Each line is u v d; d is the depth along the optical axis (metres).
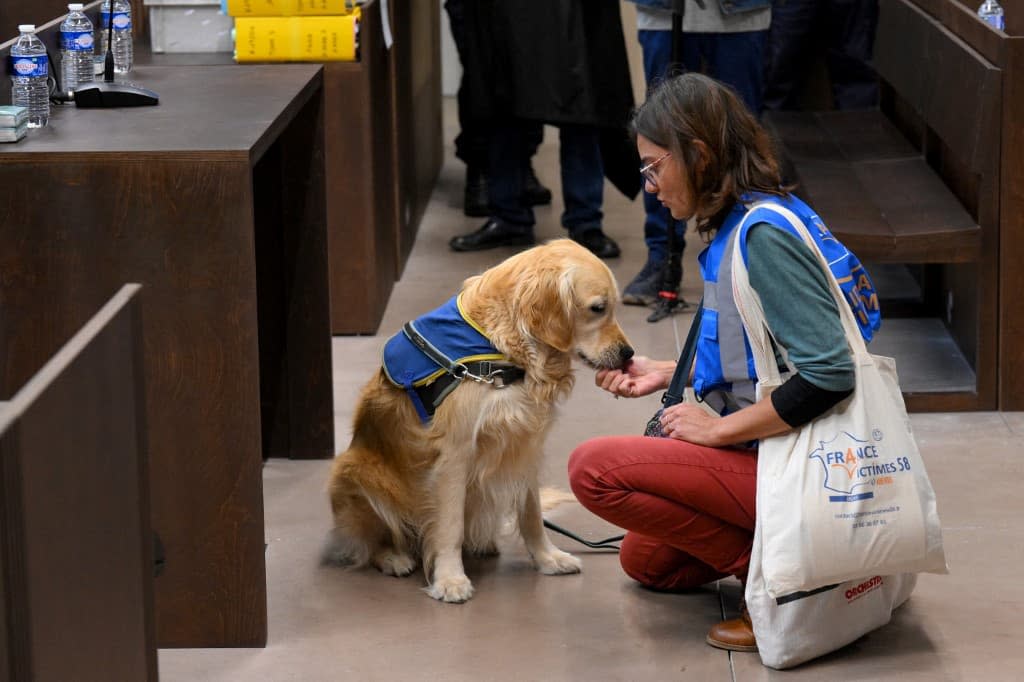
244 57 4.29
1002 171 3.68
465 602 2.77
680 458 2.46
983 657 2.50
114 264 2.43
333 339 4.60
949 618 2.65
